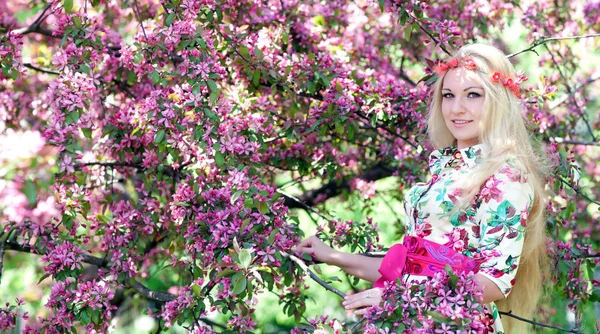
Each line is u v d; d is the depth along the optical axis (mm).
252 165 3004
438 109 2910
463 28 4246
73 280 3039
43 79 4211
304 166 3803
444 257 2469
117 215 3293
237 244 2455
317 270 2611
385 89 3461
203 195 2814
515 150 2549
